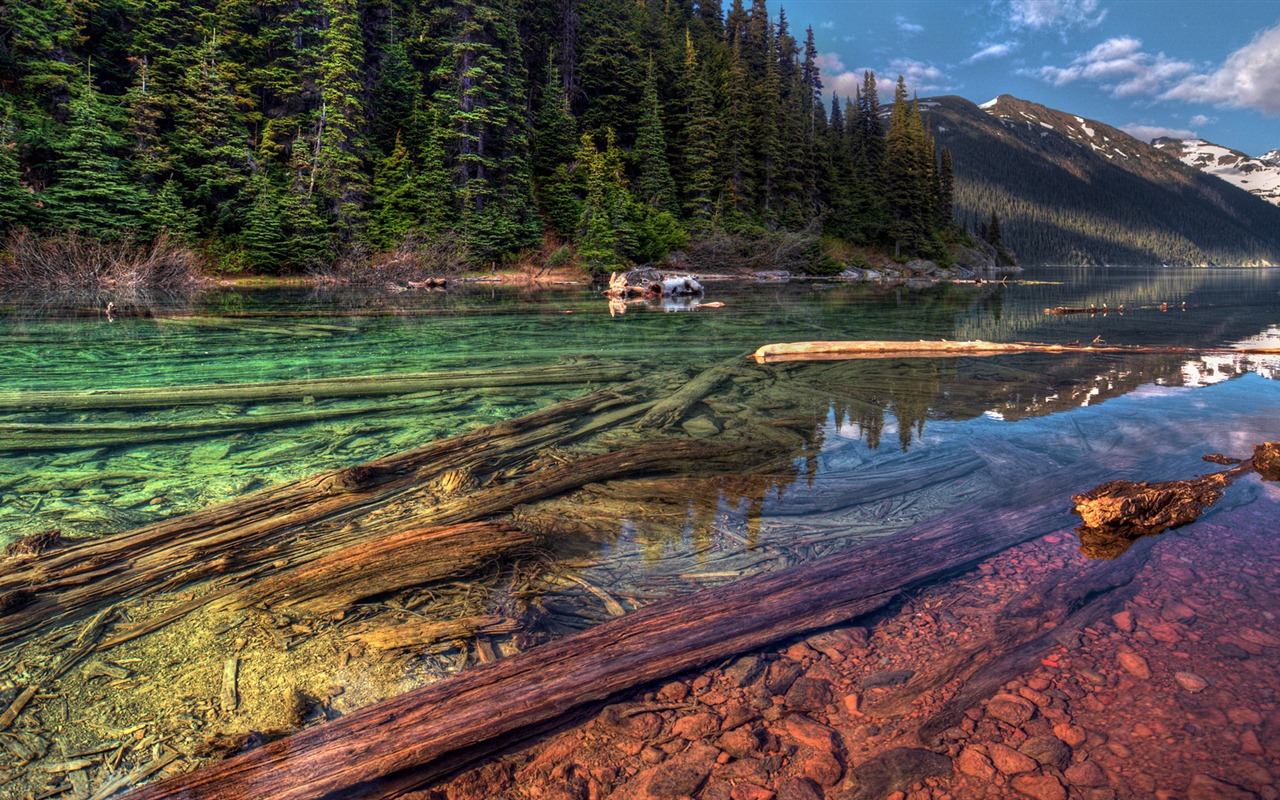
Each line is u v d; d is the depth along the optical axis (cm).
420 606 262
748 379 743
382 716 196
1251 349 955
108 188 2922
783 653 229
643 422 548
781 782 170
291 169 3566
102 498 388
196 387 680
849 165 6306
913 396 650
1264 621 236
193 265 2977
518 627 247
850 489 392
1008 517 344
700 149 4906
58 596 271
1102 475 407
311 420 568
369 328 1296
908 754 179
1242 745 175
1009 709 196
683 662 223
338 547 315
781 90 6481
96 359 880
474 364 851
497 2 4088
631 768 177
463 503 364
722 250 4462
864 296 2469
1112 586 267
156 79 3444
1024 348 961
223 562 300
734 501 373
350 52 3578
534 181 4581
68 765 180
